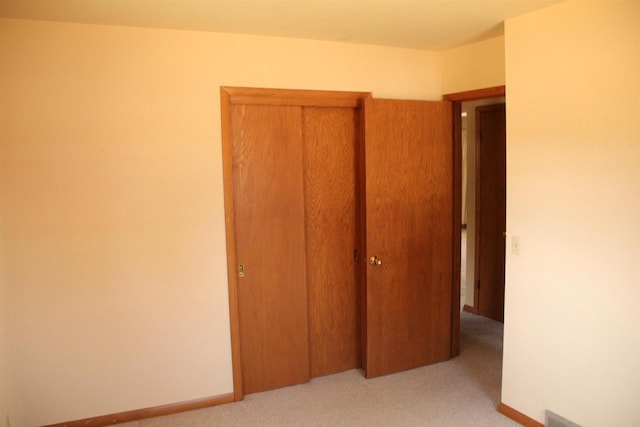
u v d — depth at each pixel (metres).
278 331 3.07
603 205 2.17
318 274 3.21
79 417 2.67
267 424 2.69
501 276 4.26
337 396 3.00
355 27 2.67
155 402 2.80
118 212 2.62
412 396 2.98
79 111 2.51
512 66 2.53
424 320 3.36
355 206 3.26
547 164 2.40
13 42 2.38
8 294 2.46
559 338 2.41
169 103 2.66
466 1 2.24
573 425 2.37
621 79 2.06
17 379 2.53
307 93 2.96
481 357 3.56
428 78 3.32
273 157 2.95
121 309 2.68
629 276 2.09
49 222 2.51
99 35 2.51
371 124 3.04
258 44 2.82
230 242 2.84
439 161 3.29
